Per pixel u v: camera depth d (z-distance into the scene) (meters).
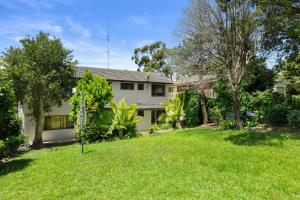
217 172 6.91
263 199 5.10
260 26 13.10
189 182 6.20
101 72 26.66
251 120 15.91
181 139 12.48
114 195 5.58
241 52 13.73
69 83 20.44
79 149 11.50
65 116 22.78
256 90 19.52
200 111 21.50
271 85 20.30
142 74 30.27
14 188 6.38
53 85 18.59
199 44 15.92
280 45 14.13
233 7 13.36
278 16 12.10
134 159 8.71
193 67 17.05
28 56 19.00
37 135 19.88
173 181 6.31
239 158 8.18
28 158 10.23
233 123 15.70
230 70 14.46
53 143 20.69
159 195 5.48
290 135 11.62
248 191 5.53
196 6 14.97
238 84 14.43
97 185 6.29
